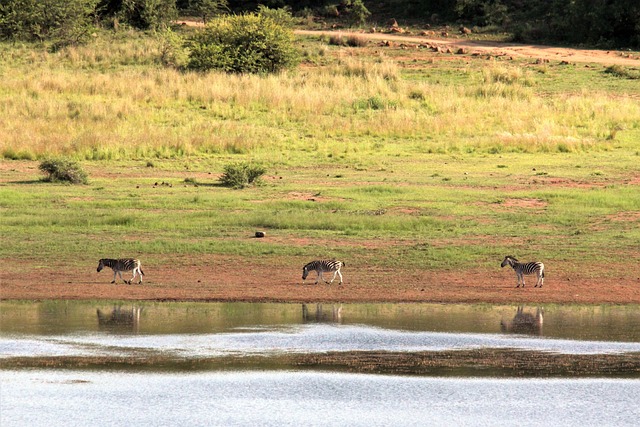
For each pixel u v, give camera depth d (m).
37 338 28.59
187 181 63.09
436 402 23.16
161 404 22.94
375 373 25.28
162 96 92.69
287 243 44.53
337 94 96.94
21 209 52.06
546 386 24.33
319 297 35.16
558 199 56.94
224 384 24.31
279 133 82.81
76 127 80.12
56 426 21.52
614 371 25.56
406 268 39.97
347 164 71.31
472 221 50.56
